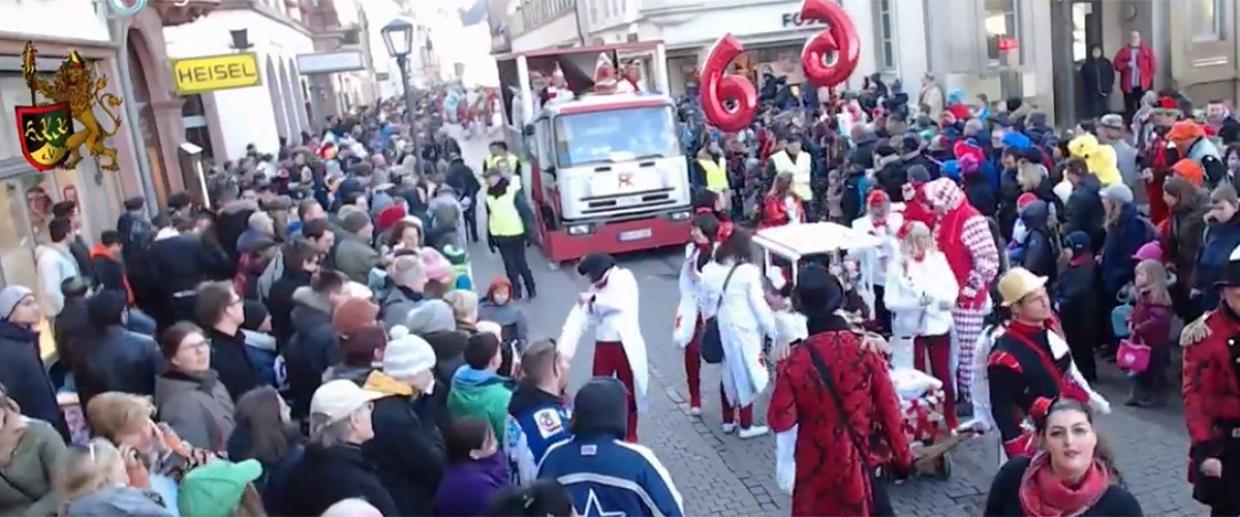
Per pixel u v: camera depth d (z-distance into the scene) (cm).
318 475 437
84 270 973
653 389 970
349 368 569
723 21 2938
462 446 467
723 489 738
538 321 1275
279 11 3506
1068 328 852
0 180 1043
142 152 1577
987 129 1352
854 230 880
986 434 717
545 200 1644
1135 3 2156
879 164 1219
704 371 1003
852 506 509
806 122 1856
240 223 1032
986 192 1107
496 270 1616
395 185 1402
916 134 1366
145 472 452
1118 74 2066
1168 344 796
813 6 950
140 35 1755
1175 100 1562
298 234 942
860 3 2620
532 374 539
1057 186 1014
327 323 671
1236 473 495
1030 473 387
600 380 465
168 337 552
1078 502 373
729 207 1636
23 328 647
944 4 2203
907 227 784
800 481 519
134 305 955
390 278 783
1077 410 374
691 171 1623
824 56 972
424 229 1152
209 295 637
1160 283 782
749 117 995
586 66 1856
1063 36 2220
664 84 1827
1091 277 843
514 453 527
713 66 984
